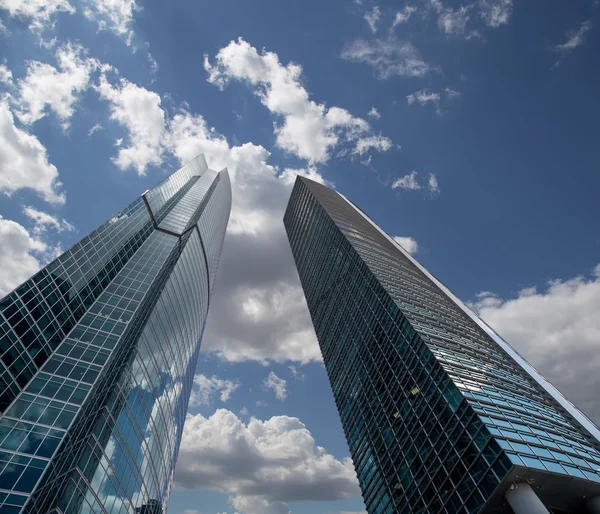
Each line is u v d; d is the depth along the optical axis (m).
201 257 105.56
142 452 53.59
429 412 53.66
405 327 68.38
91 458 42.09
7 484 33.53
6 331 43.19
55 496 35.84
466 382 52.34
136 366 56.38
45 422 40.34
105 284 67.12
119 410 49.56
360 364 81.50
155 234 94.56
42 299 51.03
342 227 121.38
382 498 59.38
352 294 96.62
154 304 67.88
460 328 76.31
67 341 52.59
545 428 46.62
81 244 64.50
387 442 62.38
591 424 54.47
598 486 38.09
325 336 107.19
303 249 148.12
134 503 50.00
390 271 95.38
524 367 69.50
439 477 46.31
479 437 42.72
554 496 38.81
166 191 118.31
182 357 77.06
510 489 37.12
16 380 42.38
